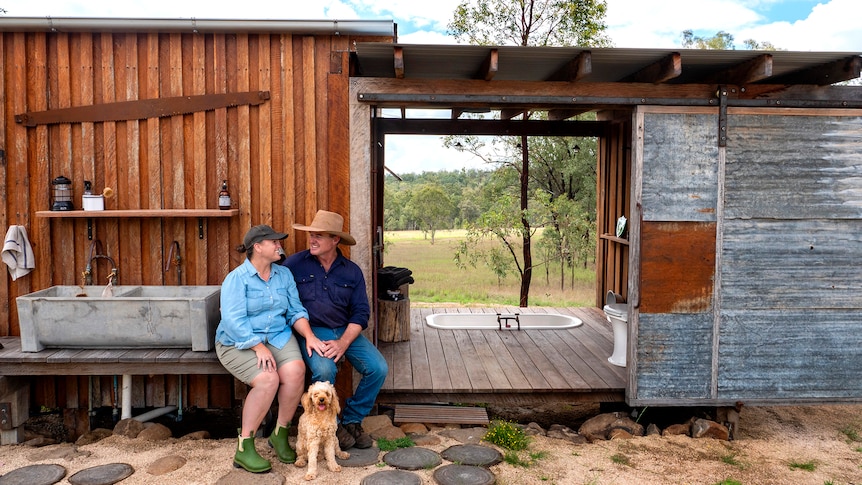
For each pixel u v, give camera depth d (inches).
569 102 168.7
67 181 169.9
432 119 280.8
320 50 169.6
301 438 140.9
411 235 1342.3
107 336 157.5
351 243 161.5
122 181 172.9
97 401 179.6
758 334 173.5
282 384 141.3
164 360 153.0
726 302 172.6
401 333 238.4
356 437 154.4
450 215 1311.5
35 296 164.7
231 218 173.6
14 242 168.4
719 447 168.6
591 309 308.3
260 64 169.8
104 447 155.9
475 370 197.0
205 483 134.0
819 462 161.0
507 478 140.2
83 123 171.5
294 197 171.8
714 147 169.5
